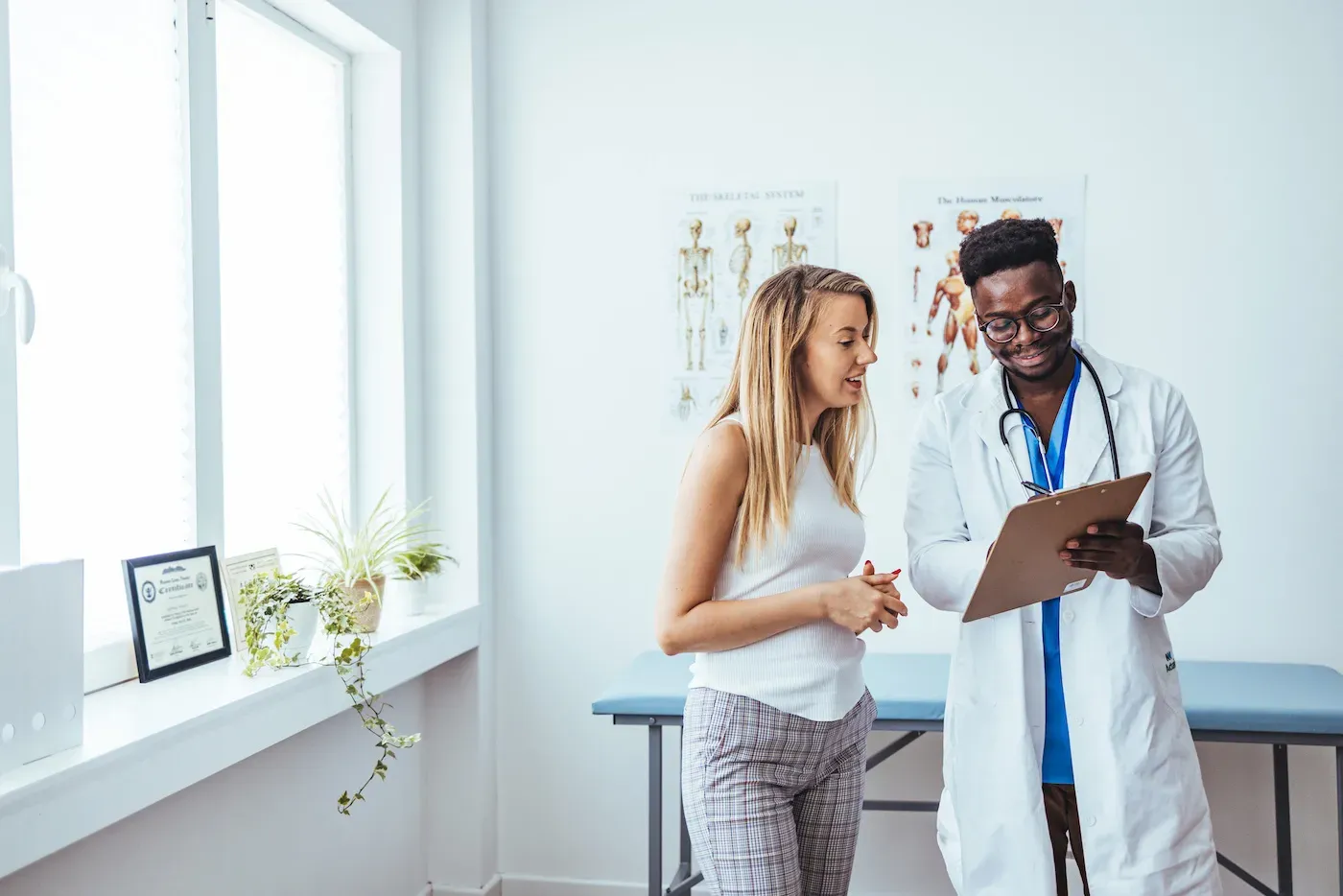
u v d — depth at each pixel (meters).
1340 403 2.53
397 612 2.60
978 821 1.60
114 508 1.85
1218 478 2.57
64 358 1.75
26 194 1.67
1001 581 1.38
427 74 2.76
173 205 1.98
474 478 2.75
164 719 1.59
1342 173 2.52
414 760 2.73
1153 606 1.53
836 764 1.44
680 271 2.78
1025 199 2.63
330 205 2.61
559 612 2.83
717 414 1.49
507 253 2.84
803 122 2.72
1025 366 1.63
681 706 2.23
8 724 1.33
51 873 1.57
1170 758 1.56
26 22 1.68
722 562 1.42
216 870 1.94
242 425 2.24
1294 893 2.55
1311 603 2.54
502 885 2.84
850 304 1.40
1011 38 2.64
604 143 2.80
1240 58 2.56
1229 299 2.57
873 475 2.69
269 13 2.30
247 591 1.95
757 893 1.32
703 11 2.76
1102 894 1.53
